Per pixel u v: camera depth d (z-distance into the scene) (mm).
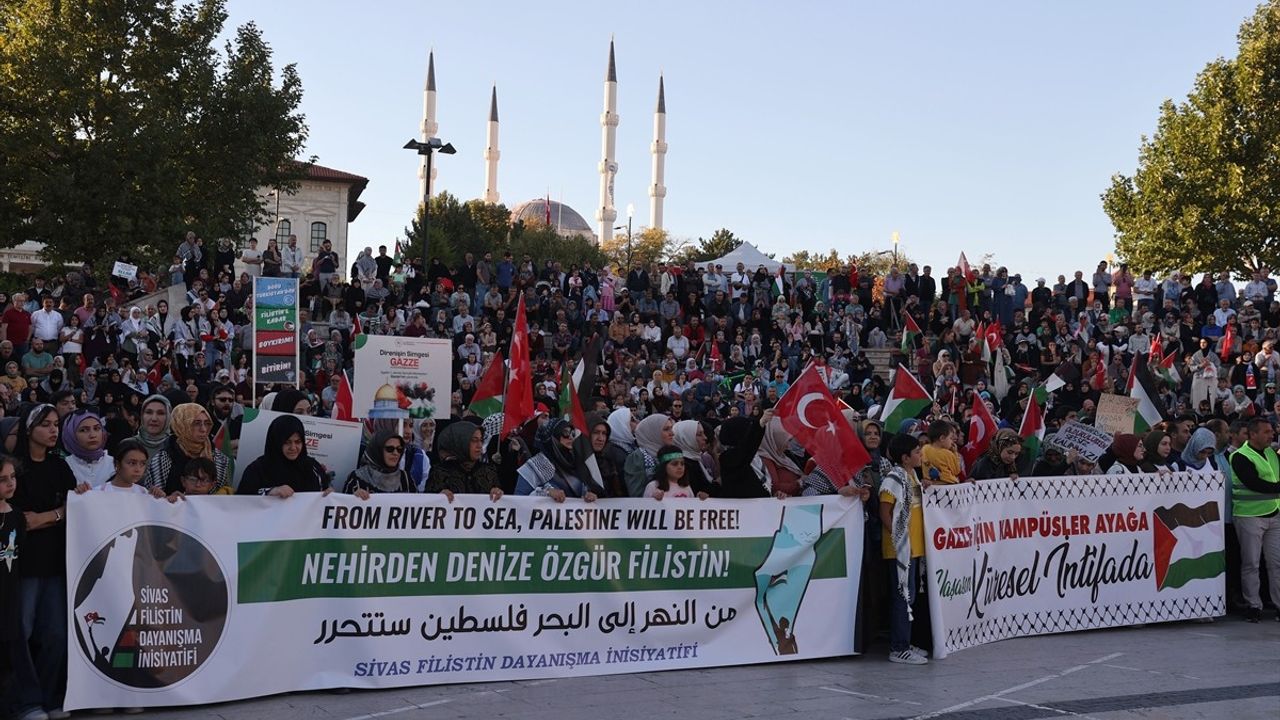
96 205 32406
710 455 9234
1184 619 10773
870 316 30547
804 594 8812
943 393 23578
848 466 9117
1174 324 29766
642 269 30266
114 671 6629
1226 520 11305
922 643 9148
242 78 35625
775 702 7391
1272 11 41906
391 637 7461
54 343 20922
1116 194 44219
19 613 6469
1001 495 9773
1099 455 10734
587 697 7395
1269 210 40469
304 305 25969
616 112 140750
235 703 6988
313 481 7543
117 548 6680
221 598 6941
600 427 8688
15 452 6684
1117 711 7352
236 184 35250
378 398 10016
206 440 7449
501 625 7781
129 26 34969
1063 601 10164
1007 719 7078
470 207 87750
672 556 8344
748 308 29484
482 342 24047
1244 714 7352
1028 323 30484
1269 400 25359
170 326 21797
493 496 7773
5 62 33094
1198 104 42594
